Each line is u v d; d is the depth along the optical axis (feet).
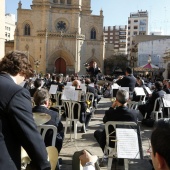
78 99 40.65
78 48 271.49
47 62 267.18
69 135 41.78
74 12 273.54
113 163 28.84
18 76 12.88
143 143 36.91
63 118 54.08
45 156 11.19
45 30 264.52
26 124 10.81
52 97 55.31
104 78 143.33
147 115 49.73
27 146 10.88
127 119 25.62
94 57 280.92
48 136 23.89
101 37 281.95
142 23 550.77
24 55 13.17
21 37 269.44
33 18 270.26
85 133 43.52
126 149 19.57
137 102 50.96
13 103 10.82
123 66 297.33
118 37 591.37
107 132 25.58
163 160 6.88
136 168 27.94
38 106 24.68
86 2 281.33
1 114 10.84
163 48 227.61
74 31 273.95
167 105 43.21
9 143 10.89
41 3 270.46
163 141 6.83
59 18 274.16
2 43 86.48
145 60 230.89
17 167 11.11
